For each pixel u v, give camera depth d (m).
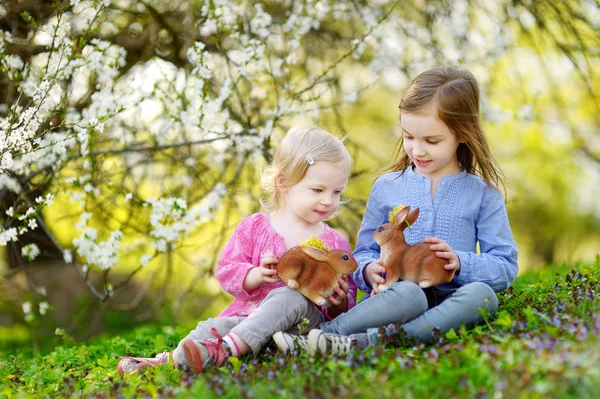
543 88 8.41
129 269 9.13
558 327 2.61
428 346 2.95
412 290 3.05
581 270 4.02
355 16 6.14
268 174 3.74
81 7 5.67
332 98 6.47
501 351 2.41
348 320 3.13
